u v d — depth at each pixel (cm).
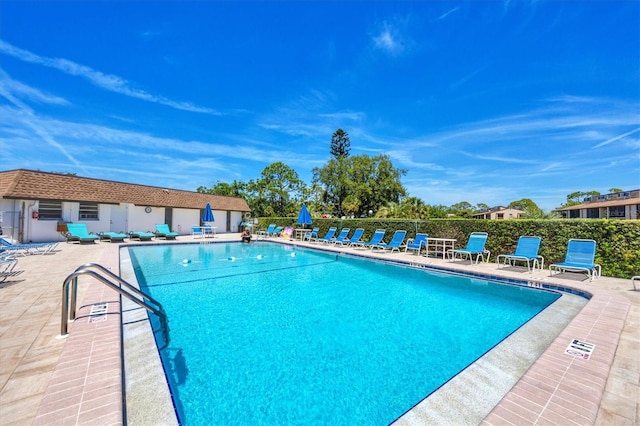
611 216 3241
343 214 3891
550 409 225
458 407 249
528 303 647
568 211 4188
